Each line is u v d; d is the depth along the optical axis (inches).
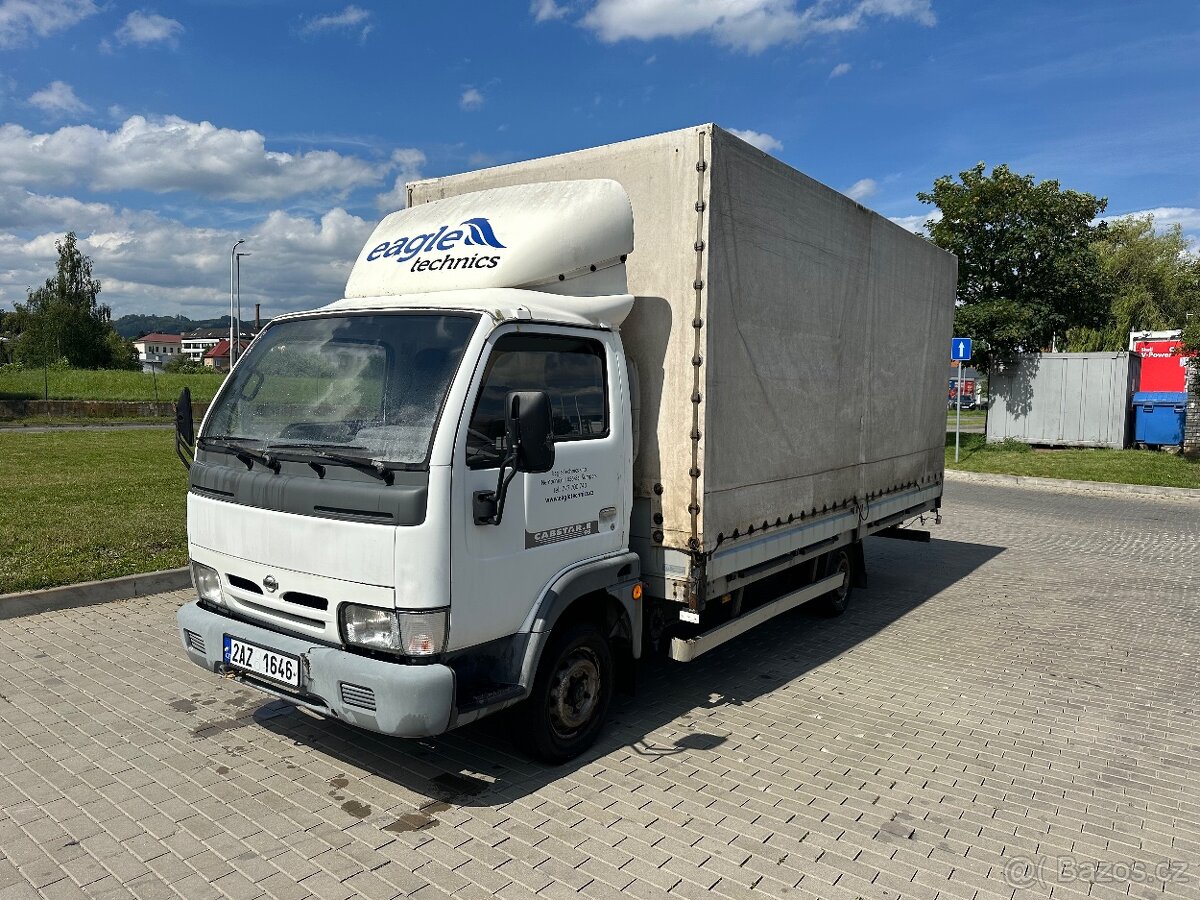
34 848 133.0
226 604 162.6
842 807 156.5
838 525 251.1
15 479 481.4
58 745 170.9
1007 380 877.2
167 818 143.3
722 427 182.7
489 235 169.0
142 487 462.6
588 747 176.1
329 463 142.6
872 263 261.4
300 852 133.7
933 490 342.3
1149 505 591.5
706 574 180.9
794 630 283.1
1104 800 163.5
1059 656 258.5
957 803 160.1
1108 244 1649.9
